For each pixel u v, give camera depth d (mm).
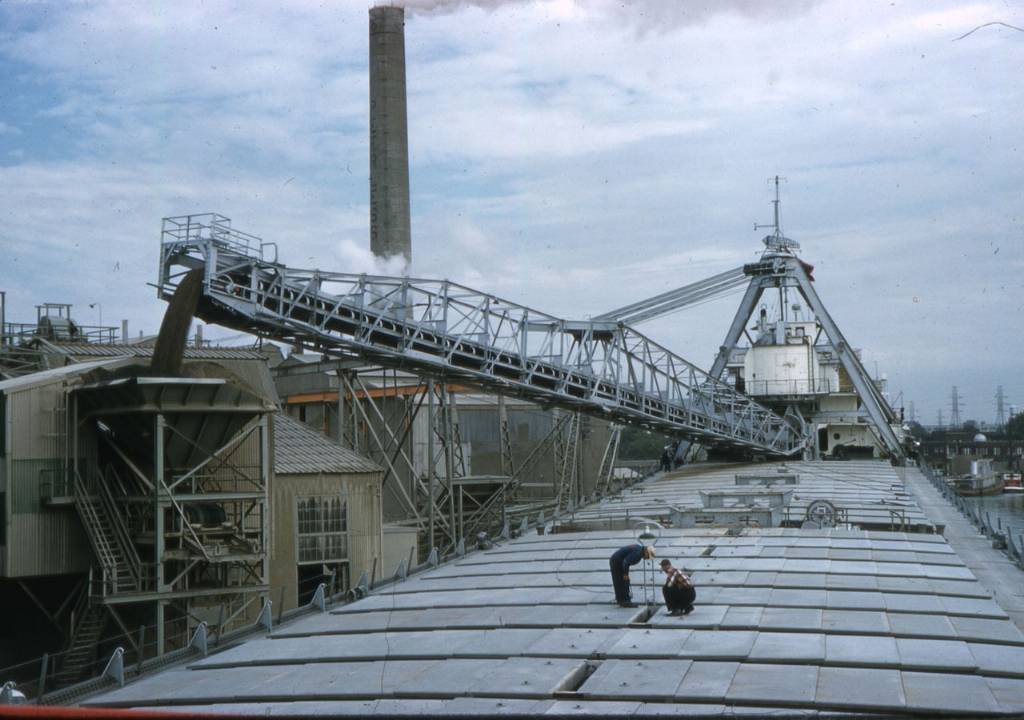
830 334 100375
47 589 48625
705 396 87688
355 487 56688
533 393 67312
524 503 83812
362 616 30953
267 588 45281
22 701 24328
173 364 45625
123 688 25828
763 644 23516
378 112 84438
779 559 35156
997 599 31922
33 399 44375
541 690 20766
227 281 49469
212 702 22438
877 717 18328
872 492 62469
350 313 55906
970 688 19891
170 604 44719
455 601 31547
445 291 58906
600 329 70562
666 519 48906
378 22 84625
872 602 27922
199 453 46000
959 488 168625
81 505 44156
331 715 19141
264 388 54344
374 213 84125
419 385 69000
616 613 27516
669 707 19297
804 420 105250
